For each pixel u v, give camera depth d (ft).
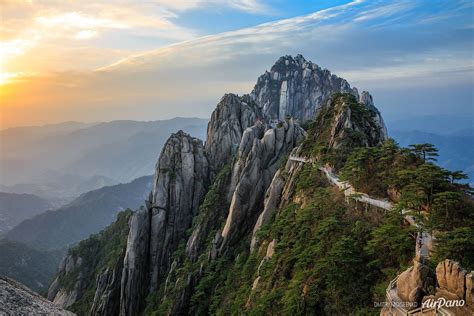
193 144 393.29
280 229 199.93
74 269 453.58
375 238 128.77
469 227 109.50
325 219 156.25
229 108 425.28
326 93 627.46
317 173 214.90
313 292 128.57
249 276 220.23
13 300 124.06
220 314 223.71
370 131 243.40
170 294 282.77
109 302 328.49
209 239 307.58
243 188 296.71
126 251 331.57
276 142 323.37
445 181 132.05
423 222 120.57
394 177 154.20
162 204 351.25
